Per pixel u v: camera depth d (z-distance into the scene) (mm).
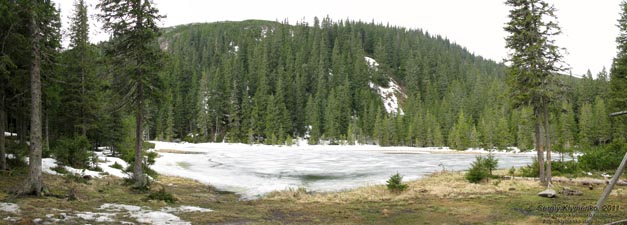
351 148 95000
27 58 16672
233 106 105125
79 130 33594
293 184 26188
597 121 72188
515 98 22984
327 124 104125
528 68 22141
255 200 19344
